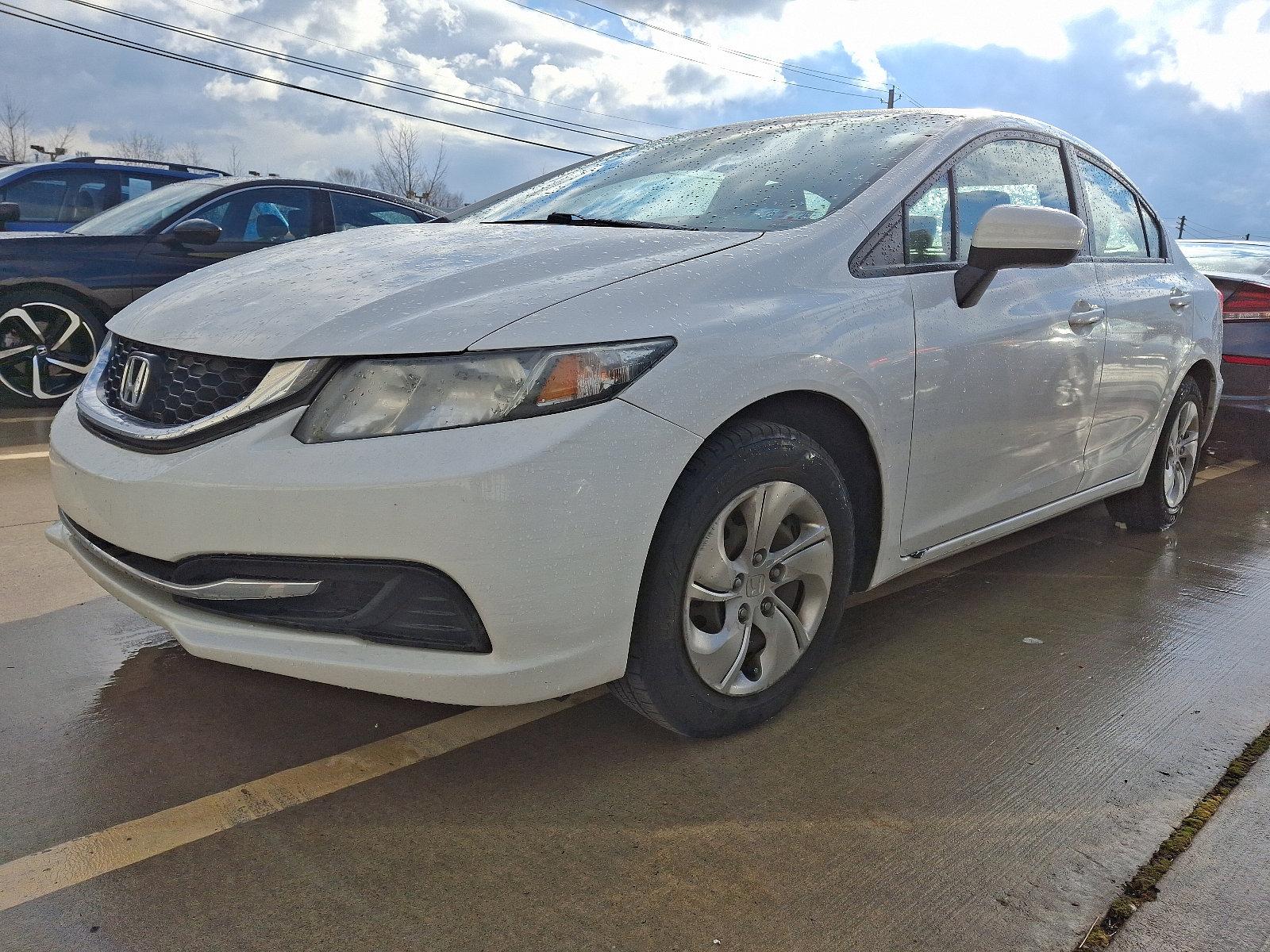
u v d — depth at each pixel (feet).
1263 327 17.19
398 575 5.92
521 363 5.88
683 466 6.27
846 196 8.27
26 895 5.49
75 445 7.04
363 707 7.77
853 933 5.32
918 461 8.20
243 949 5.12
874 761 7.10
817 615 7.64
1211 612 10.41
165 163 24.44
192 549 6.22
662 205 9.05
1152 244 12.69
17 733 7.20
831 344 7.22
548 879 5.71
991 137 9.72
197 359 6.56
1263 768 7.14
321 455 5.88
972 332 8.54
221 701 7.80
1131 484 12.52
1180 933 5.39
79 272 18.62
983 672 8.70
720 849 6.03
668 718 6.87
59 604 9.62
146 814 6.26
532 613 5.94
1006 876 5.82
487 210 10.47
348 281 6.86
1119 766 7.12
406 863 5.83
